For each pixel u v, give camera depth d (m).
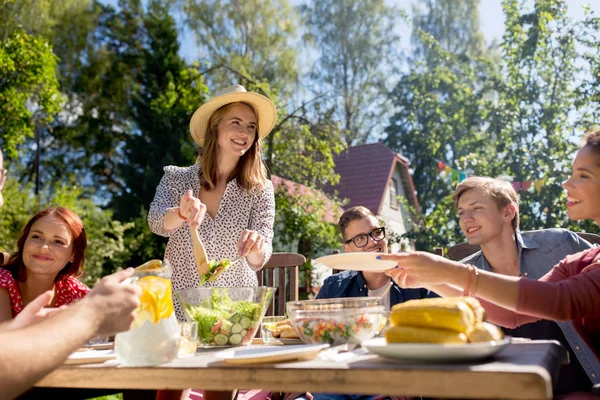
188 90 16.86
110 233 13.93
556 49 10.37
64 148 19.12
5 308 2.17
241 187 2.74
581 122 9.78
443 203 10.98
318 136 14.30
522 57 10.48
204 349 1.73
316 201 12.88
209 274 2.05
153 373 1.22
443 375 1.00
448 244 10.87
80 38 18.45
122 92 18.83
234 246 2.66
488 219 2.33
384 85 23.31
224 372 1.16
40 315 1.26
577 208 1.70
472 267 1.42
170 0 19.62
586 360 2.04
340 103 22.75
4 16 14.69
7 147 12.55
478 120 13.12
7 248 11.09
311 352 1.22
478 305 1.26
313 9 23.58
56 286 2.33
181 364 1.25
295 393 2.32
